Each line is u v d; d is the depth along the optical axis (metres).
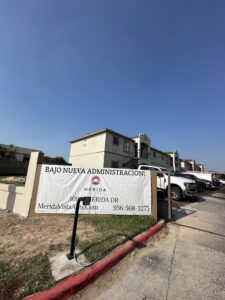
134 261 3.53
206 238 4.88
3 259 3.24
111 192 6.41
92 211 6.21
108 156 22.72
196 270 3.27
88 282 2.80
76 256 3.37
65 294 2.51
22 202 6.33
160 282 2.90
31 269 2.94
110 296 2.57
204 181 20.81
